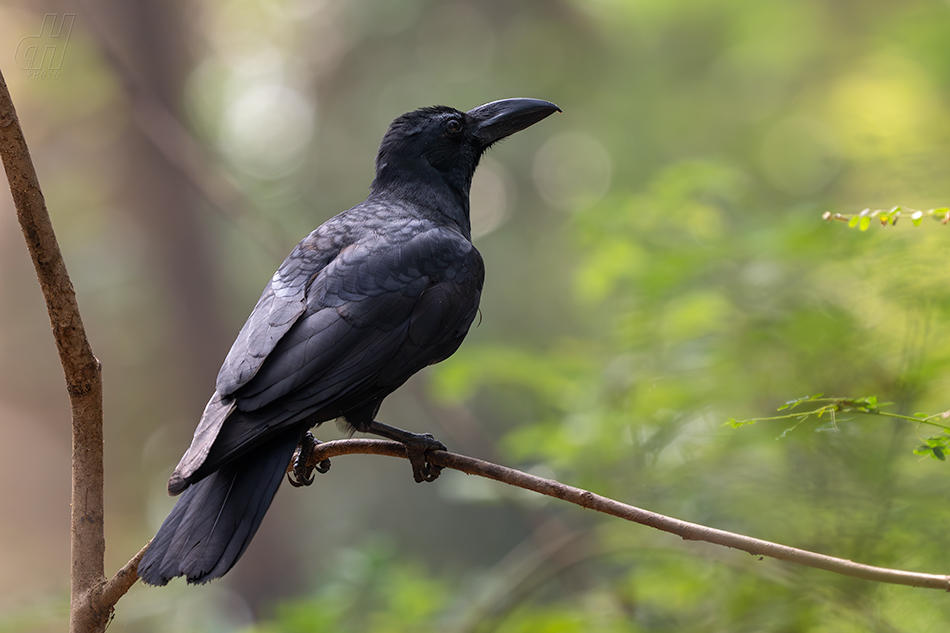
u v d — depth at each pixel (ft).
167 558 17.20
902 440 24.75
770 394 29.40
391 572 36.73
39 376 113.09
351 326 22.45
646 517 17.60
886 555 23.68
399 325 23.27
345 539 98.27
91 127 91.40
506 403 73.15
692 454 30.22
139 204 98.63
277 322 22.02
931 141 32.40
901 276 27.12
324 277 23.32
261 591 94.38
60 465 112.68
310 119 103.35
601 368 36.01
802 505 24.99
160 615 45.16
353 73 101.04
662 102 93.66
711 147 88.48
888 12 73.77
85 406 18.76
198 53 98.12
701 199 39.14
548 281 96.22
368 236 24.80
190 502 18.28
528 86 95.14
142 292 104.99
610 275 36.09
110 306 105.29
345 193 100.78
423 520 98.99
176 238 98.99
